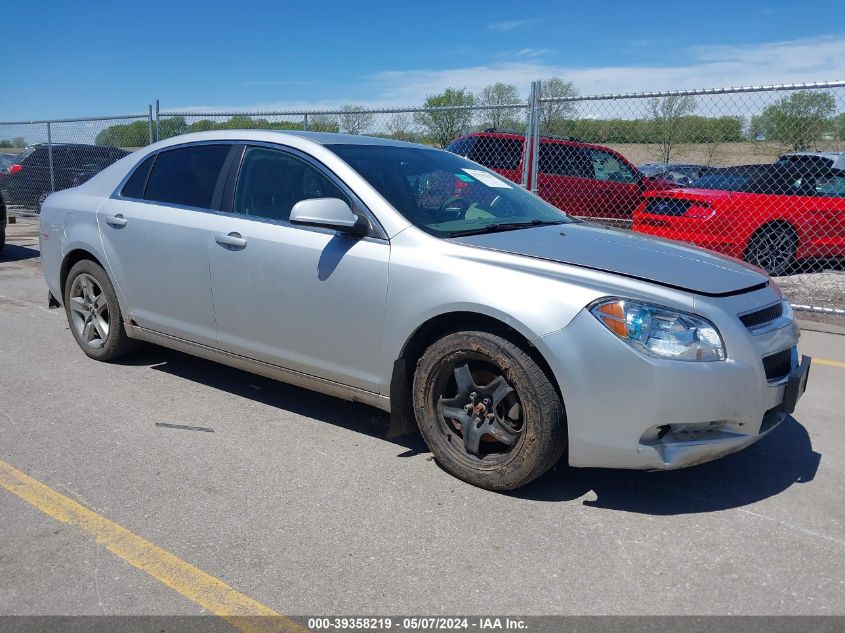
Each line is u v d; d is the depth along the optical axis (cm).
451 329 363
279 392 490
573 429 324
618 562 297
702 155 898
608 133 870
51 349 582
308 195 411
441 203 409
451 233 375
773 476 379
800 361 376
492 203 438
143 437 412
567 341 318
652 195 940
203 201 454
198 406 462
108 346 529
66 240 534
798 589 280
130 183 506
